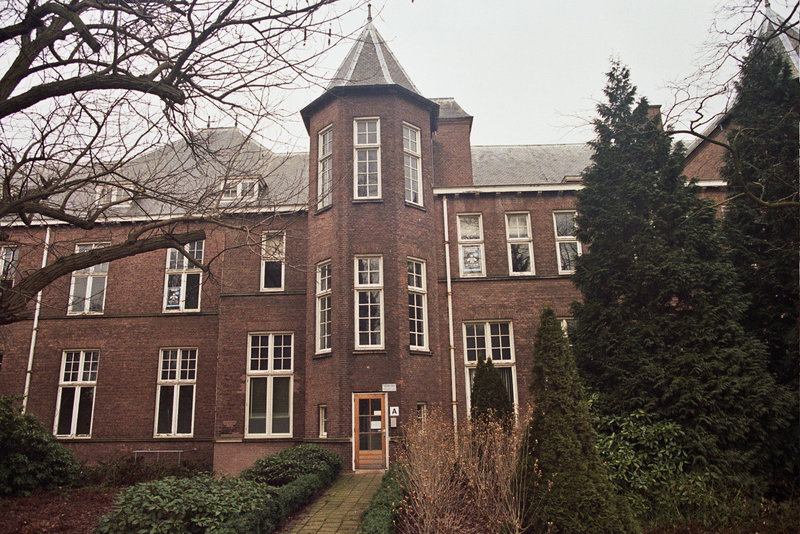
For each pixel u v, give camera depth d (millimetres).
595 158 13406
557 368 9062
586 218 13102
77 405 19219
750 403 10117
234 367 17688
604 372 11711
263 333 18016
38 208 7590
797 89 12891
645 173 12570
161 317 19578
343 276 16109
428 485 8430
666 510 9523
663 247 11680
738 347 10773
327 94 17484
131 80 7246
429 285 17062
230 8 7125
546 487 8344
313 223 17531
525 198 18797
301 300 18094
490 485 8789
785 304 12266
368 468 14883
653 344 11203
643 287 11758
